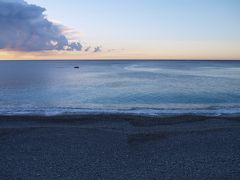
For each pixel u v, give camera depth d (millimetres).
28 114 25469
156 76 77625
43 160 13898
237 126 20562
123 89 46344
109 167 12977
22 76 76562
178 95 38719
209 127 20562
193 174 12094
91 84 54781
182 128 20203
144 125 21438
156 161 13672
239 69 123500
